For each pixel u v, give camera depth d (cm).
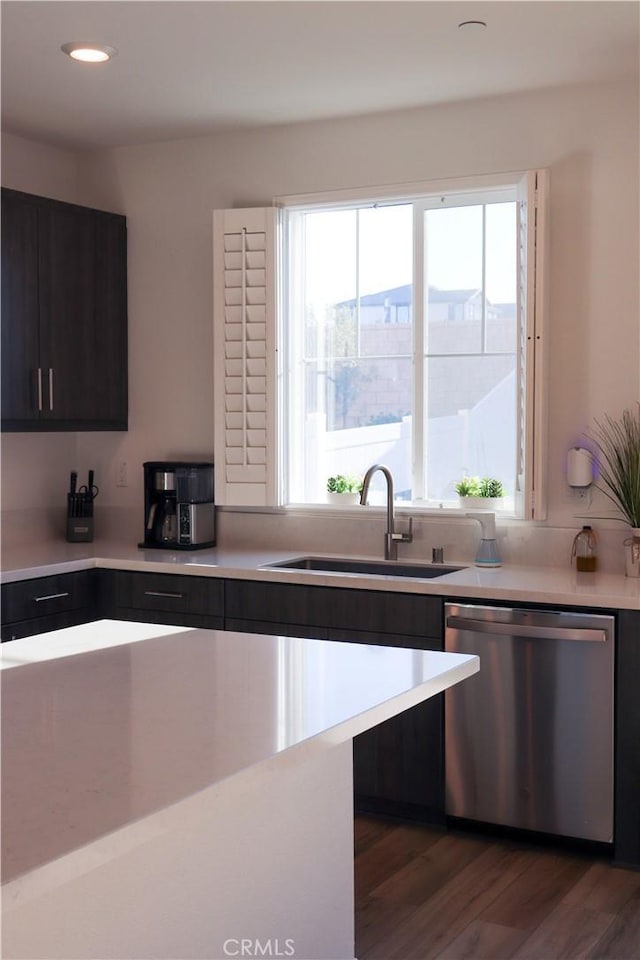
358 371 444
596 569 384
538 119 396
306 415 454
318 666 216
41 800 137
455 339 423
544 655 339
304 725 171
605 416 388
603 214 387
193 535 447
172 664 218
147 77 380
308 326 453
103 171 486
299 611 381
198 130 452
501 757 349
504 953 277
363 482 402
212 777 146
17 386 425
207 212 464
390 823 370
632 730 329
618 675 330
